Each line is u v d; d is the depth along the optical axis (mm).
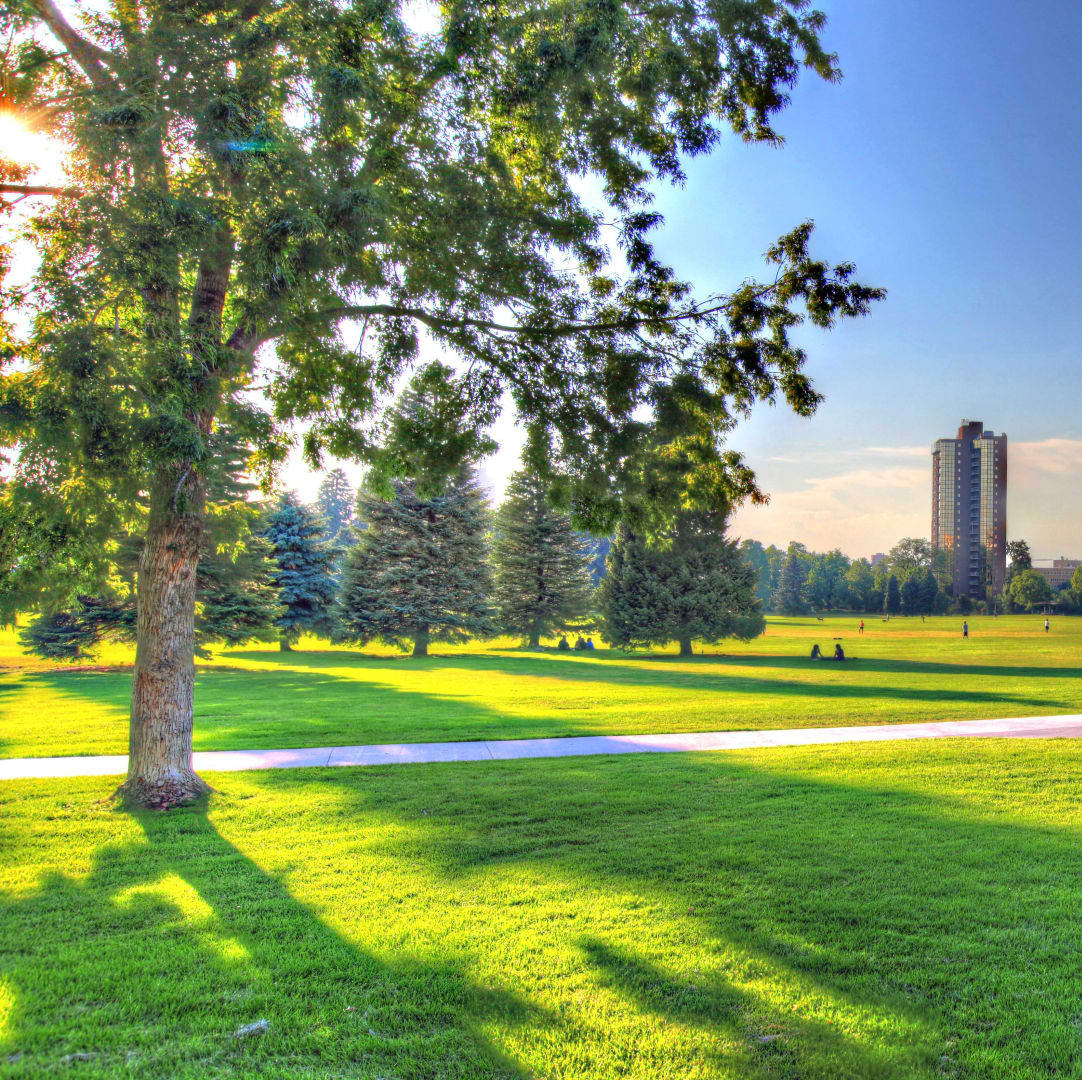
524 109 8469
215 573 33281
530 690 23562
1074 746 12266
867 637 65312
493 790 9562
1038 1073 3750
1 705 19531
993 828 7707
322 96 7391
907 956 4957
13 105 7699
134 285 6938
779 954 4992
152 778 9086
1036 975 4707
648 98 9164
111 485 7867
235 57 7203
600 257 10227
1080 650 47344
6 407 6895
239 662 38594
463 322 10398
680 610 45188
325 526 48625
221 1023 4227
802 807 8578
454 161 9109
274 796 9352
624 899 5930
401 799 9188
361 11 7812
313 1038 4070
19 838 7668
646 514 11453
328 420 11430
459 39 8344
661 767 10922
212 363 7945
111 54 7590
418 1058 3904
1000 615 146000
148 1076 3738
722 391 10742
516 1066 3822
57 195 7461
